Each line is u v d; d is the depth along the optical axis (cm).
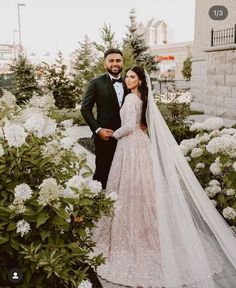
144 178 363
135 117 373
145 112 377
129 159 372
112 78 442
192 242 322
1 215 214
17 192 210
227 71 1134
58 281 236
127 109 372
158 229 343
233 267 333
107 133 422
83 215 239
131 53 964
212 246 354
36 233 225
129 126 371
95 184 249
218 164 410
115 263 337
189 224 332
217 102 1198
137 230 353
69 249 238
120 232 357
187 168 364
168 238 322
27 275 217
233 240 350
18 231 207
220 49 1148
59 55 1566
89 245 259
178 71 5091
